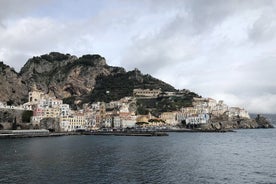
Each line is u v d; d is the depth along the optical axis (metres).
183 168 91.31
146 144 170.00
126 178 77.31
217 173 84.44
